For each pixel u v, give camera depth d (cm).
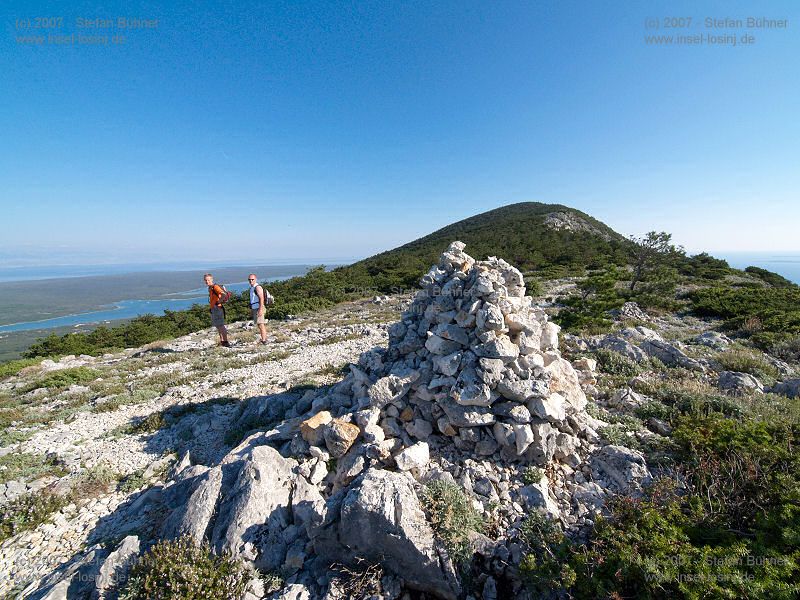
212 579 429
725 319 2039
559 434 577
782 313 1755
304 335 2095
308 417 714
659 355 1148
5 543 582
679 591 340
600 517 430
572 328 1650
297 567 458
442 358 633
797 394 812
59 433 957
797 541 360
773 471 464
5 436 951
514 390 567
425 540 425
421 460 554
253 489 512
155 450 849
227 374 1368
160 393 1237
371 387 633
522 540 442
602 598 354
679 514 423
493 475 539
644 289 2661
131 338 3253
